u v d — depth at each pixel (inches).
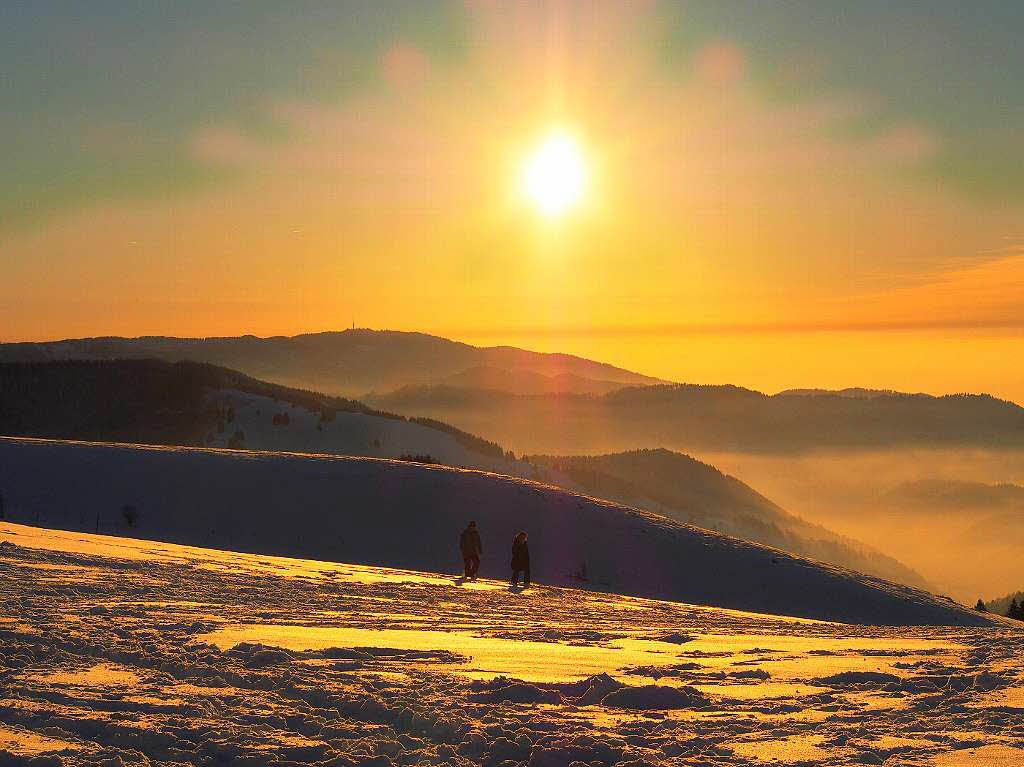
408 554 2058.3
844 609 1893.5
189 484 2326.5
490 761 239.3
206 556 1054.4
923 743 255.3
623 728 273.4
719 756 244.1
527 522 2245.3
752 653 454.6
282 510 2233.0
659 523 2338.8
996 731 268.5
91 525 2047.2
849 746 254.4
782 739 262.1
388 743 248.1
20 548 820.0
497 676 339.3
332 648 389.7
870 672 362.9
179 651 369.1
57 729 247.9
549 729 268.7
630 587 1941.4
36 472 2321.6
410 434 6505.9
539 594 1095.0
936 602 2003.0
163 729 251.8
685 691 319.0
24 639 372.2
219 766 229.5
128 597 587.5
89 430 5433.1
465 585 1112.2
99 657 352.8
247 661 355.9
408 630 505.0
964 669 387.2
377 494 2333.9
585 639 509.4
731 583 1999.3
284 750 238.8
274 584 788.6
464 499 2340.1
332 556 2006.6
